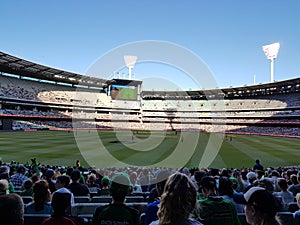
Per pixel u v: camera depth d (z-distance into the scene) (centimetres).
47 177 789
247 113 8381
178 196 225
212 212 334
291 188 755
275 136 6194
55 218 325
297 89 7994
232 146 3544
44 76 8150
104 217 329
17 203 222
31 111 7156
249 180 882
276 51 8369
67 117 7588
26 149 2752
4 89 6956
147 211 350
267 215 219
